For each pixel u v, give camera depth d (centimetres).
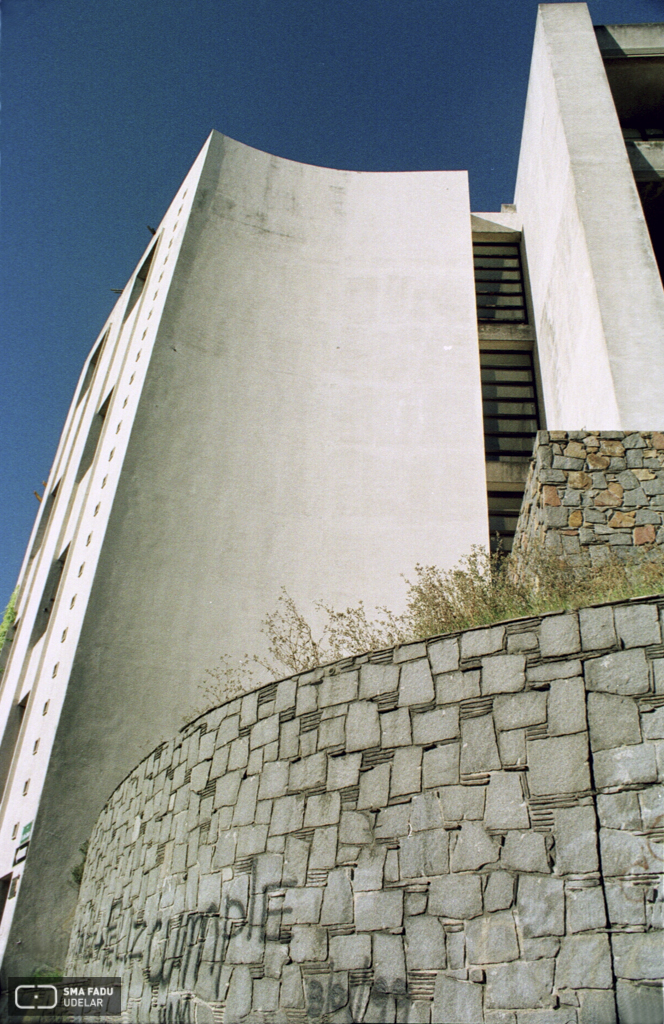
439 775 516
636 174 1454
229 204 1791
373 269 1781
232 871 615
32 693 1435
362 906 511
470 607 687
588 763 461
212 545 1352
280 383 1583
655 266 1220
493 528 1555
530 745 486
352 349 1661
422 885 489
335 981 501
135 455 1391
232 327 1622
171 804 748
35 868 988
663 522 825
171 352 1534
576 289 1332
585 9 1571
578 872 434
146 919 713
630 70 1560
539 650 511
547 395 1591
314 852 559
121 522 1313
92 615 1208
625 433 889
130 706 1150
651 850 420
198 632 1255
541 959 424
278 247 1773
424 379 1625
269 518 1415
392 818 527
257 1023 527
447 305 1730
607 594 630
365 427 1558
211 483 1420
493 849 469
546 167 1559
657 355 1127
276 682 671
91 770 1080
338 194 1908
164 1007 624
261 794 626
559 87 1461
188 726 773
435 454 1530
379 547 1416
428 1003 452
